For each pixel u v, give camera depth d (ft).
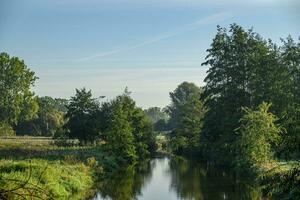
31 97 327.26
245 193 101.45
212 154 198.59
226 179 131.85
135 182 131.64
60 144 231.91
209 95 198.29
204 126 201.05
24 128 348.18
